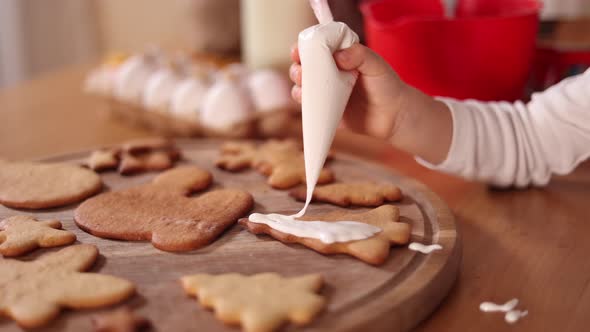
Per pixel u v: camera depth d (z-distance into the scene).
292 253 0.57
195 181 0.66
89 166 0.70
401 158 0.77
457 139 0.65
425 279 0.54
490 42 0.73
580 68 0.82
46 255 0.57
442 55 0.73
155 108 0.83
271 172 0.68
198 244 0.58
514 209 0.66
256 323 0.50
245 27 0.94
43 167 0.69
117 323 0.50
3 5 1.35
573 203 0.67
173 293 0.53
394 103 0.63
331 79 0.56
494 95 0.75
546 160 0.66
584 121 0.65
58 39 1.51
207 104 0.79
